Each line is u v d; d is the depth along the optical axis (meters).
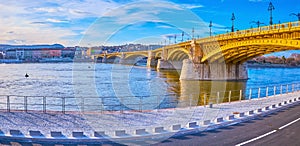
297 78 83.81
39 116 16.48
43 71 95.69
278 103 20.95
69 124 14.46
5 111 17.98
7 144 11.13
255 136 12.48
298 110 19.52
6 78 70.00
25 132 12.74
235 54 61.88
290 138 12.23
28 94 43.41
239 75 72.62
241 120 15.69
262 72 124.00
